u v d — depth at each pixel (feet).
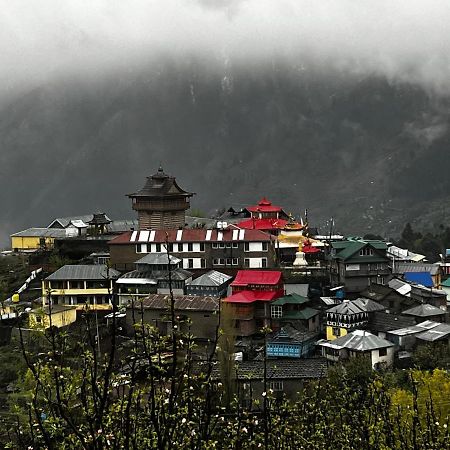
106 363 110.42
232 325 471.21
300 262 625.82
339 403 172.65
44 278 598.34
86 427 109.19
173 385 106.01
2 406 329.72
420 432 147.64
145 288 549.54
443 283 640.17
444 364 407.44
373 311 498.69
